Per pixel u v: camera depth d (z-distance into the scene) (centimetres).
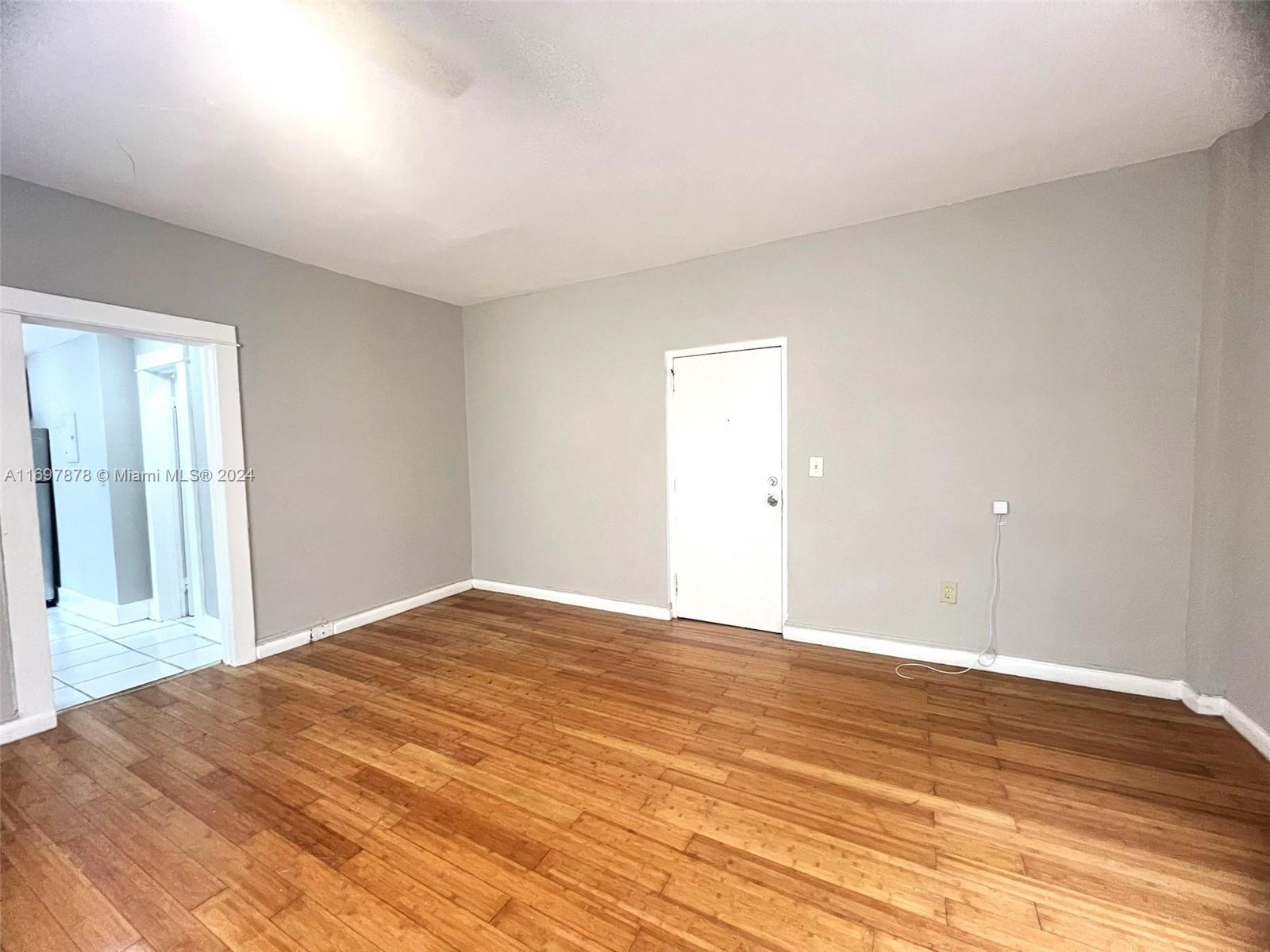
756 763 213
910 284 297
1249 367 217
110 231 266
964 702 257
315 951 137
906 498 306
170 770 215
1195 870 156
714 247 340
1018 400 276
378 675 303
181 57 163
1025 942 135
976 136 219
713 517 371
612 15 150
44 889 157
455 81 178
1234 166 221
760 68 175
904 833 174
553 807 190
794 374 333
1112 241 252
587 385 411
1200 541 241
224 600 319
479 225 296
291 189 251
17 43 154
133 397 421
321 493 364
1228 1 147
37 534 246
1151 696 257
